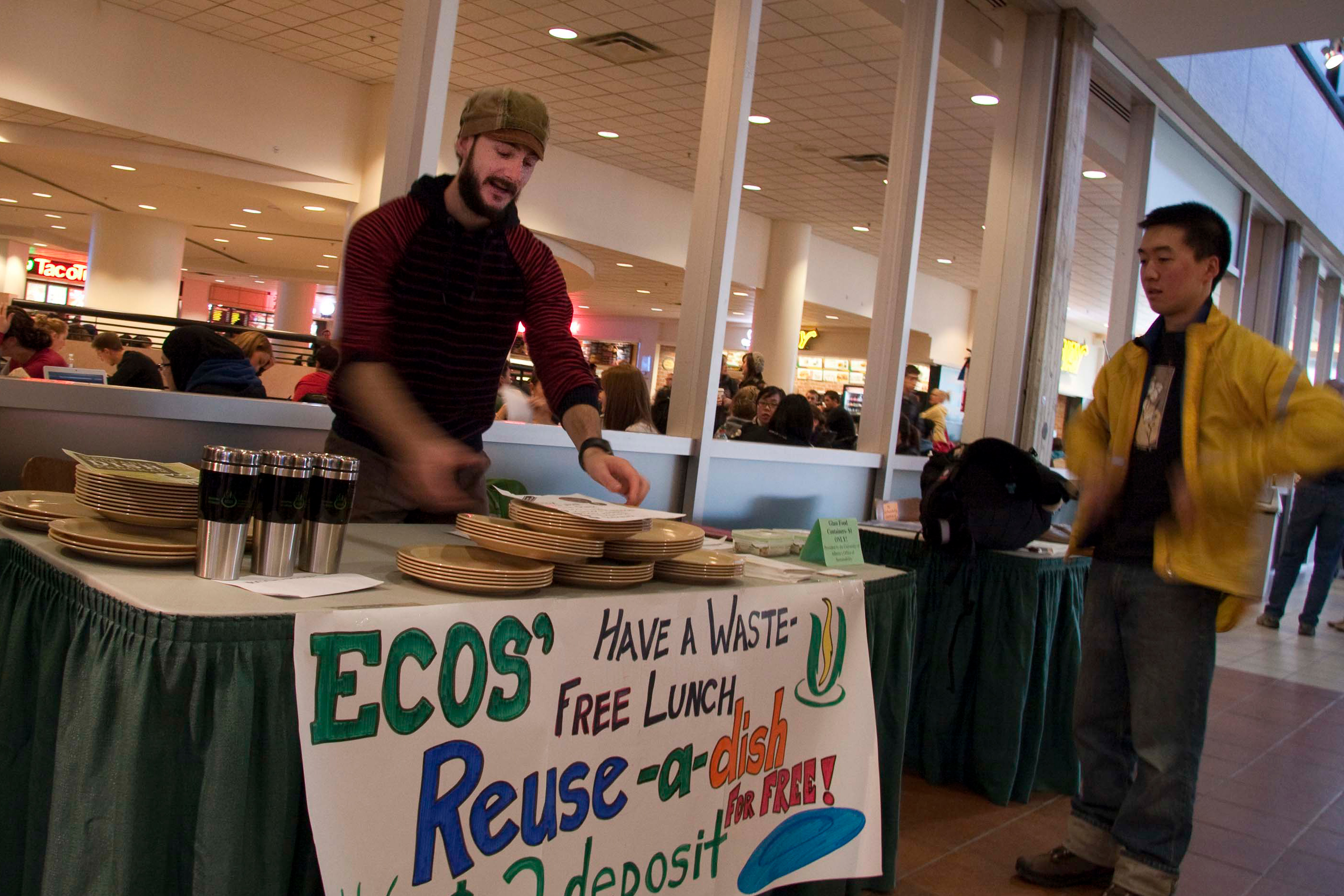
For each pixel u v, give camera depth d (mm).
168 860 1025
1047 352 4766
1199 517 2061
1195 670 2131
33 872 1146
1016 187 4805
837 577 1950
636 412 3488
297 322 18812
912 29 4055
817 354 19531
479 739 1216
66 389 1924
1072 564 3059
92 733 1021
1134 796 2197
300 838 1131
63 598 1161
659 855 1494
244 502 1185
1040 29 4766
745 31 3170
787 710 1746
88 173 9883
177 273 13430
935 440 7168
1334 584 9977
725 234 3219
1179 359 2182
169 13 7402
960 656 2979
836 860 1875
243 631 1023
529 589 1317
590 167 10234
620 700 1402
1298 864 2777
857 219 11734
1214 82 6227
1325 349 11531
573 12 6473
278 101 8234
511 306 1800
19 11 6910
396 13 6762
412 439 1465
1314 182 8758
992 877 2430
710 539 2338
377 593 1229
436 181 1663
